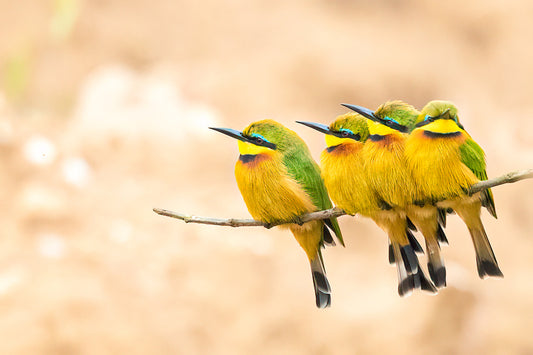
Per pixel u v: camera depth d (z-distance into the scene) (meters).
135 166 15.01
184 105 16.67
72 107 17.22
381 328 13.61
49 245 13.15
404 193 6.28
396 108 6.42
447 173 6.08
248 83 21.08
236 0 24.12
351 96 21.48
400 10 25.11
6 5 21.23
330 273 14.80
